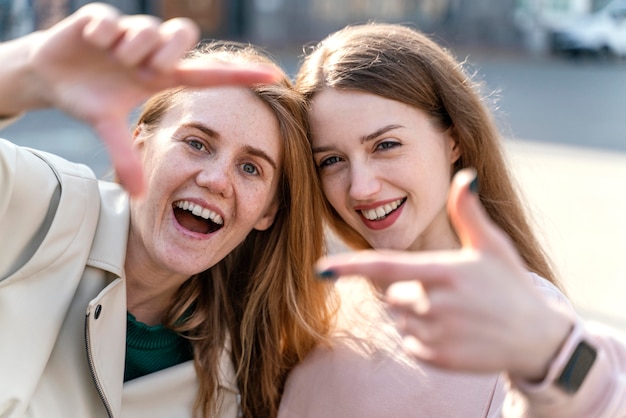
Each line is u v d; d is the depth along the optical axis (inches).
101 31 37.8
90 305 64.0
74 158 263.6
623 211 249.6
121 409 69.8
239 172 69.6
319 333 75.9
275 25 750.5
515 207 79.7
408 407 66.7
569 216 241.8
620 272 192.7
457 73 76.0
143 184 39.0
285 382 78.0
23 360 62.3
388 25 77.9
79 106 39.5
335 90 69.9
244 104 68.8
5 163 61.0
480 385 64.7
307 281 76.5
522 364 39.3
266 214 75.9
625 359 46.0
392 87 68.5
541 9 829.2
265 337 77.9
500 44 828.0
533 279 65.0
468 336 36.7
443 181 72.5
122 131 39.4
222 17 731.4
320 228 76.3
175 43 37.9
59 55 39.9
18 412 60.9
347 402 70.1
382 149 69.1
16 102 41.9
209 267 71.7
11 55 41.3
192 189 67.8
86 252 67.9
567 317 40.9
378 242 71.5
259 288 77.9
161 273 71.1
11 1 418.6
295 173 71.9
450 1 816.3
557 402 41.1
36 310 64.1
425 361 37.1
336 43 72.9
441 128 72.7
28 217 64.2
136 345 72.7
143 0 660.1
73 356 66.4
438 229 73.3
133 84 39.8
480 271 36.9
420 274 36.3
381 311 74.0
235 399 78.4
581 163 318.3
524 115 437.7
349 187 70.7
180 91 69.9
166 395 72.8
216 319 76.9
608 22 768.3
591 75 654.5
